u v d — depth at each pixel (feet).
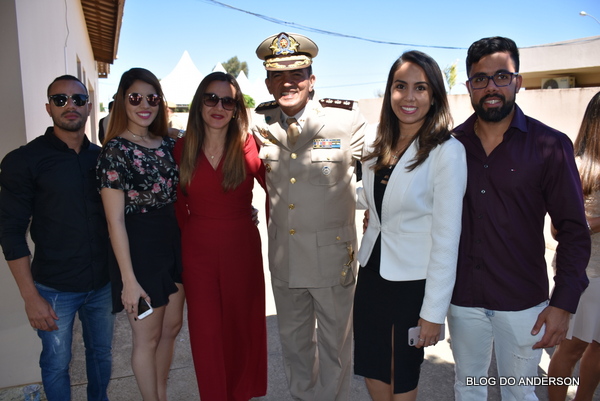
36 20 10.15
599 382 8.11
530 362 6.31
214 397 7.94
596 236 7.15
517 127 6.00
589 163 7.14
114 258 7.27
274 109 8.38
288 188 8.02
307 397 8.70
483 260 6.30
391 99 6.32
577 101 37.42
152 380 7.55
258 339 8.58
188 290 7.91
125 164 7.06
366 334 6.79
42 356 7.52
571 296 5.78
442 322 5.98
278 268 8.27
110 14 26.48
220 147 7.84
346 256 8.09
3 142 8.54
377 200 6.66
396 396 6.53
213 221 7.82
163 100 7.79
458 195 5.92
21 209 6.98
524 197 6.02
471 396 6.89
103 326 8.04
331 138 7.89
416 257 6.30
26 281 6.98
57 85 7.08
